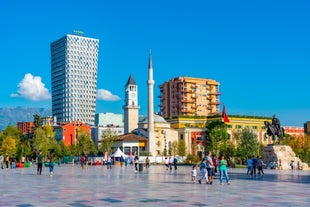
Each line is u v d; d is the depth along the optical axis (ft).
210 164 116.78
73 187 103.30
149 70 493.77
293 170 226.58
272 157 249.75
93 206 64.80
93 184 114.21
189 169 250.78
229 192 88.63
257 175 167.53
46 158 479.00
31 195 82.84
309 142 418.51
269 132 260.62
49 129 539.29
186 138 542.57
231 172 200.44
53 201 71.92
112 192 88.74
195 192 88.58
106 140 469.16
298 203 68.59
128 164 343.26
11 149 467.93
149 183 118.62
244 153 382.01
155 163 399.65
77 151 513.45
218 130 415.03
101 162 360.07
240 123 558.56
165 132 536.83
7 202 70.90
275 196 79.92
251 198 76.18
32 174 180.04
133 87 640.99
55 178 146.00
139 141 483.51
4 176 162.09
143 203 68.49
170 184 114.42
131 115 630.74
